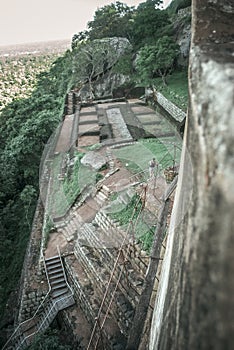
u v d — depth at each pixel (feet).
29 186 56.18
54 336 32.76
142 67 72.54
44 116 61.62
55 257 40.14
